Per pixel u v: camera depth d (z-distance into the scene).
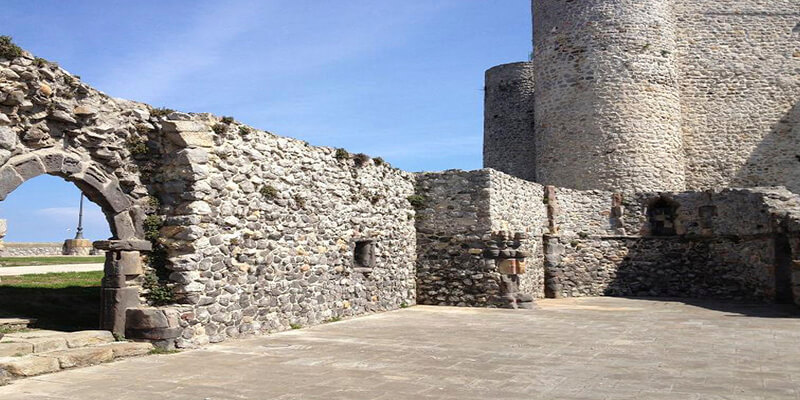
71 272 14.45
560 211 18.67
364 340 9.58
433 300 15.59
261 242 10.51
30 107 7.93
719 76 24.08
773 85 24.03
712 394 5.95
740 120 23.91
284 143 11.27
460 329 10.87
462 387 6.28
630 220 19.31
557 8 22.55
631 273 18.94
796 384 6.38
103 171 8.78
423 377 6.77
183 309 8.83
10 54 7.70
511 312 13.87
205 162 9.39
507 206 16.11
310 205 11.88
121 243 8.77
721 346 8.91
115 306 8.65
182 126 9.25
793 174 23.56
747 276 17.33
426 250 15.84
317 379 6.67
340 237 12.76
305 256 11.63
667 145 21.75
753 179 23.70
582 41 21.86
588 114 21.52
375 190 14.16
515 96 27.52
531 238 17.27
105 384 6.41
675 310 14.34
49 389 6.18
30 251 25.30
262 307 10.42
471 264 15.26
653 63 21.80
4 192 7.52
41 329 8.65
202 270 9.22
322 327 11.23
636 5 21.81
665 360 7.80
